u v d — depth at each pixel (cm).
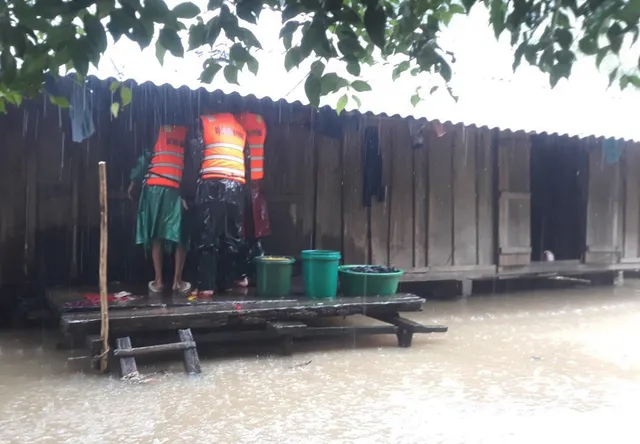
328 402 456
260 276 655
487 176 965
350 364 567
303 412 433
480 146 957
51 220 721
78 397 458
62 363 550
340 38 275
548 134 908
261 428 401
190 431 394
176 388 485
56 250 724
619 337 700
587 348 645
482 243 962
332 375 529
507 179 978
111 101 691
